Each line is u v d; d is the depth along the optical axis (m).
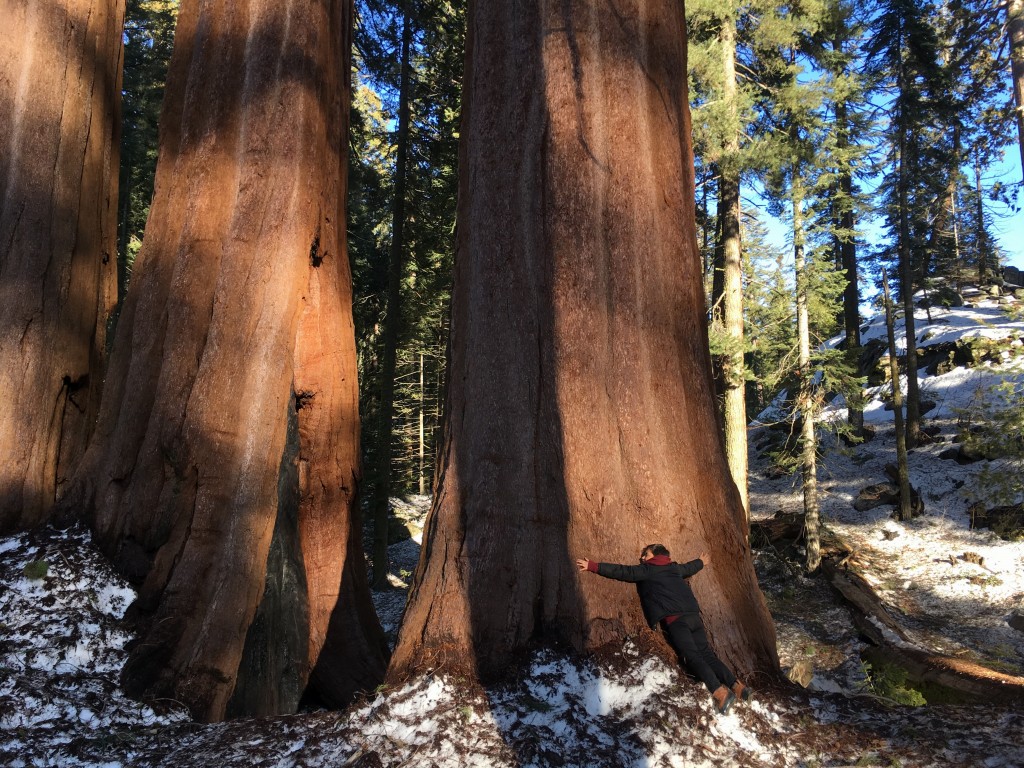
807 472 19.08
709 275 25.70
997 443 18.22
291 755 4.25
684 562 5.15
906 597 17.27
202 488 6.20
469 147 6.11
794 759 4.14
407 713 4.44
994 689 7.32
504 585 5.03
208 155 7.01
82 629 5.49
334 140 7.80
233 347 6.60
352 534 8.07
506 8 6.07
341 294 8.05
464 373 5.68
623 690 4.55
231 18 7.31
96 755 4.38
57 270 7.38
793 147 16.92
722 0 16.23
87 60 7.87
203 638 5.78
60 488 7.20
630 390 5.40
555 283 5.52
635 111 5.82
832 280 18.48
